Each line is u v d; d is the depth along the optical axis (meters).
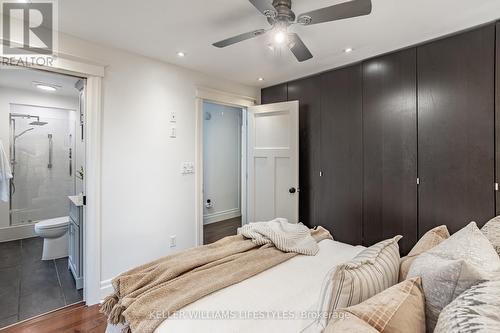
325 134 3.18
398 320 0.80
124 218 2.58
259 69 3.12
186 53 2.65
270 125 3.61
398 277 1.30
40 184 4.29
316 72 3.22
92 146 2.37
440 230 1.61
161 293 1.33
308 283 1.46
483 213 2.10
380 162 2.71
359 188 2.88
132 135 2.62
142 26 2.12
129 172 2.61
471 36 2.15
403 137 2.54
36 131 4.23
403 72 2.54
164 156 2.86
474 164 2.14
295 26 2.11
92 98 2.36
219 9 1.89
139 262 2.68
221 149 5.36
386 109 2.66
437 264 1.03
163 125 2.85
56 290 2.59
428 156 2.38
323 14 1.56
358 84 2.88
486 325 0.66
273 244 1.91
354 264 1.07
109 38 2.31
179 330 1.09
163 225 2.86
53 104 4.30
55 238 3.33
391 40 2.37
